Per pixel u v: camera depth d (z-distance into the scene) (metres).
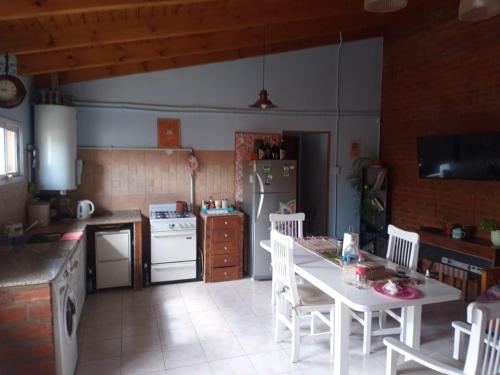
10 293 2.06
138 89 4.56
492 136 3.67
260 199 4.50
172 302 3.89
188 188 4.82
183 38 3.90
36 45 2.84
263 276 4.57
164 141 4.69
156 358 2.84
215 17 3.30
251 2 3.42
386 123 5.52
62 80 4.22
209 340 3.11
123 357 2.85
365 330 2.90
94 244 4.06
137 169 4.61
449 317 3.56
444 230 4.31
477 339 1.59
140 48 3.76
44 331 2.13
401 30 5.15
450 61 4.38
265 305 3.83
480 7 2.24
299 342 2.81
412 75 4.98
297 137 6.67
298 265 2.71
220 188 4.96
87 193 4.45
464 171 3.98
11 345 2.10
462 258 3.95
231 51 4.81
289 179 4.59
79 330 3.26
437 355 2.11
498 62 3.80
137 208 4.65
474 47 4.06
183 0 2.55
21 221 3.50
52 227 3.67
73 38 2.93
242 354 2.90
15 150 3.42
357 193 5.67
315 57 5.27
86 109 4.39
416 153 4.94
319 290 2.98
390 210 5.46
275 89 5.12
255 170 4.47
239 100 4.96
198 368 2.71
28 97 3.76
